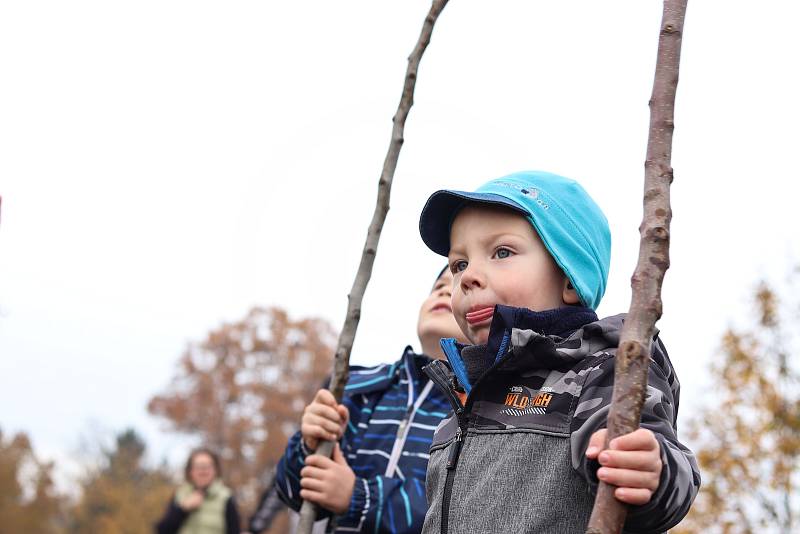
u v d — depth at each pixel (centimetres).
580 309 237
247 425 3722
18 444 4838
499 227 243
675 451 189
